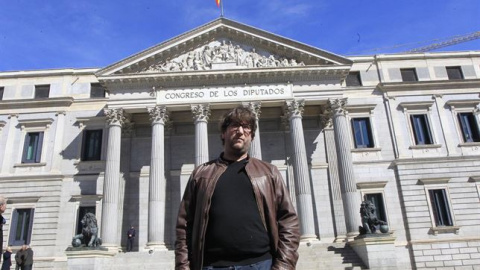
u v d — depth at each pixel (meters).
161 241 33.59
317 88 38.41
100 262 28.41
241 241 4.32
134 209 39.66
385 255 28.27
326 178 40.94
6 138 42.03
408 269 37.75
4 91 43.72
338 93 38.25
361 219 33.78
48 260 37.53
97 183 40.28
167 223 39.12
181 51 39.91
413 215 39.41
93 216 29.73
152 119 37.34
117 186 35.62
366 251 28.47
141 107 37.59
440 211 39.84
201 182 4.85
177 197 40.25
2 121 42.53
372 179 40.72
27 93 43.66
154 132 36.84
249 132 5.05
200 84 38.28
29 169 40.94
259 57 39.56
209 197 4.63
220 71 37.78
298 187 35.34
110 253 29.77
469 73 45.00
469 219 39.50
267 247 4.48
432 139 42.22
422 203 39.81
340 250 31.08
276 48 39.69
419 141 42.31
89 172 40.66
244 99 37.72
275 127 42.72
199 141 36.28
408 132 42.38
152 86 38.22
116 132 37.03
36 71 44.28
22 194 39.91
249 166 4.88
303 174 35.50
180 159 41.50
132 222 39.19
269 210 4.66
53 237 38.38
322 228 39.34
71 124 42.53
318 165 41.16
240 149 4.93
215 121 42.19
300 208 34.69
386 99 43.41
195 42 40.06
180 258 4.74
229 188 4.64
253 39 39.84
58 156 41.22
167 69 38.97
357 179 40.66
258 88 38.16
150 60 39.03
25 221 39.28
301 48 39.19
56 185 40.12
